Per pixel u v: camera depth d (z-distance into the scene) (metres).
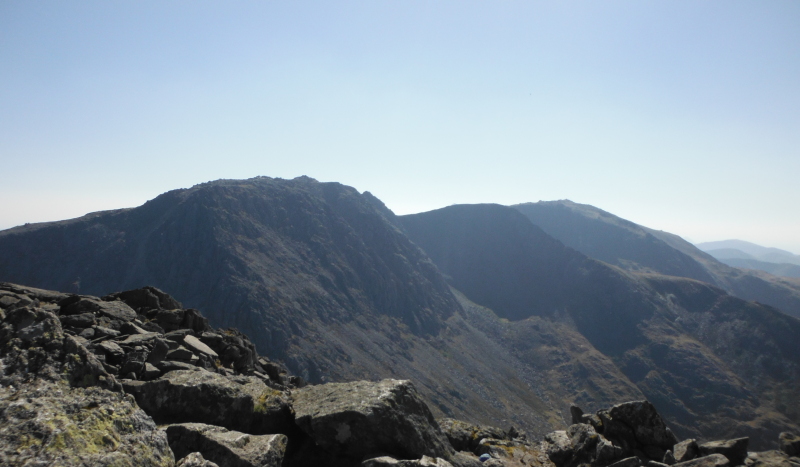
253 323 134.50
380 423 11.23
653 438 14.08
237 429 11.27
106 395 7.59
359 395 12.25
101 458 6.23
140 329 15.46
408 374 143.12
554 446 14.70
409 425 11.64
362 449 11.30
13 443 5.92
